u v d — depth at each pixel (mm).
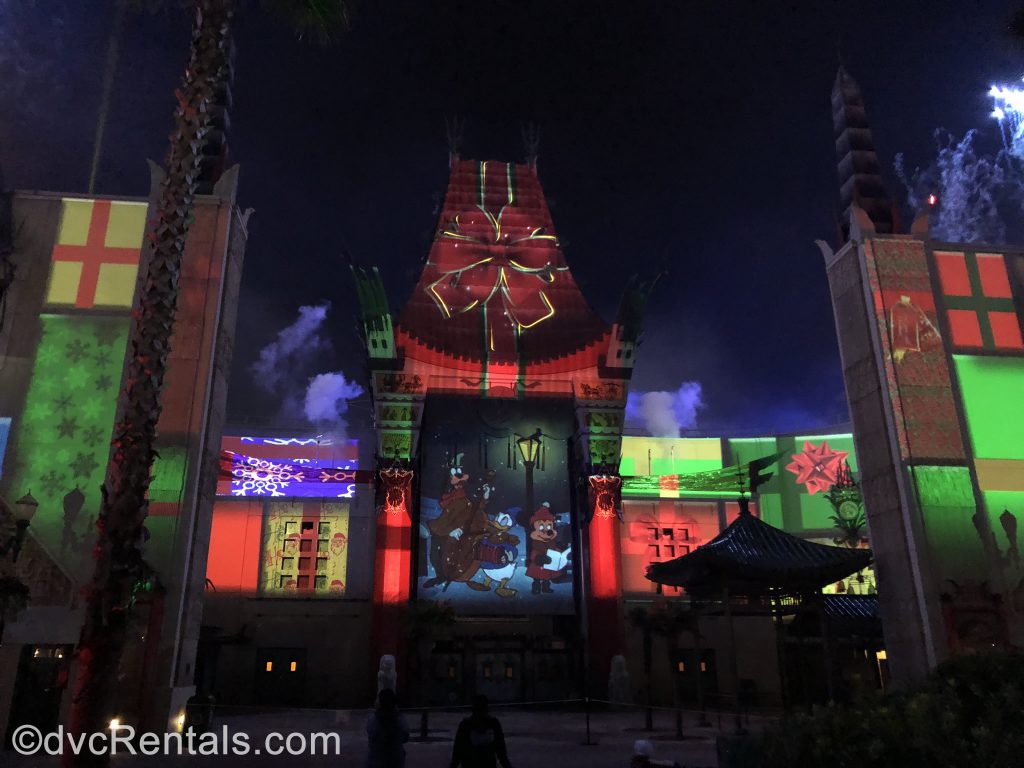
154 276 13938
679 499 50438
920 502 27141
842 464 51031
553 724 31844
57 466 24500
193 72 15102
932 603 25938
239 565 45188
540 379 47688
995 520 27156
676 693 34375
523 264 50875
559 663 44219
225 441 47406
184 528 24141
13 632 22344
